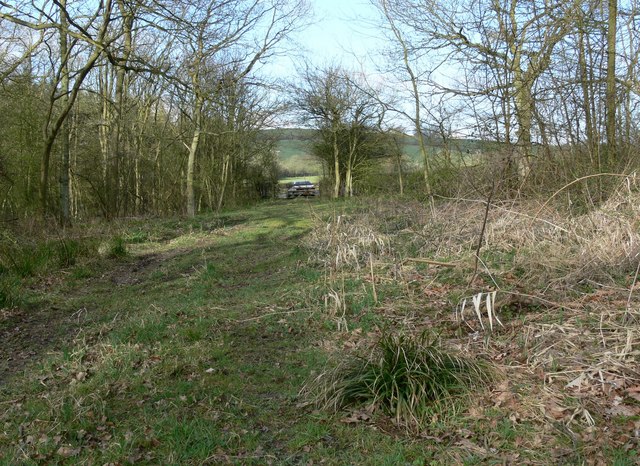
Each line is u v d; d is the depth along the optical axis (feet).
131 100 84.94
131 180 85.92
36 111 64.59
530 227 26.89
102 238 44.50
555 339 15.80
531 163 33.53
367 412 13.73
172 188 93.61
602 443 11.26
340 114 111.55
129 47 50.24
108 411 14.65
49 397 15.61
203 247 43.06
